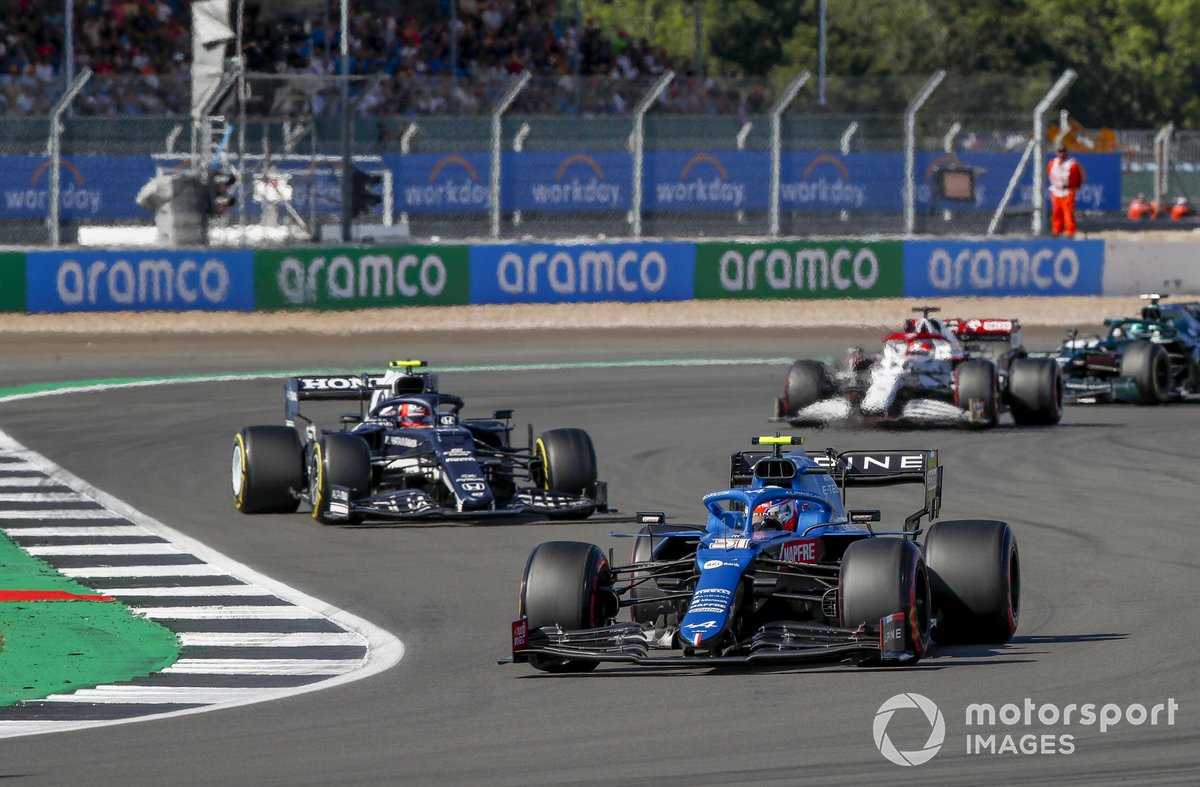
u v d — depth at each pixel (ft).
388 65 528.63
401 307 415.64
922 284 444.96
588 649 114.21
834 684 111.86
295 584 157.58
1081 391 287.28
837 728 100.53
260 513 197.06
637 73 589.32
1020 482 211.61
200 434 263.70
